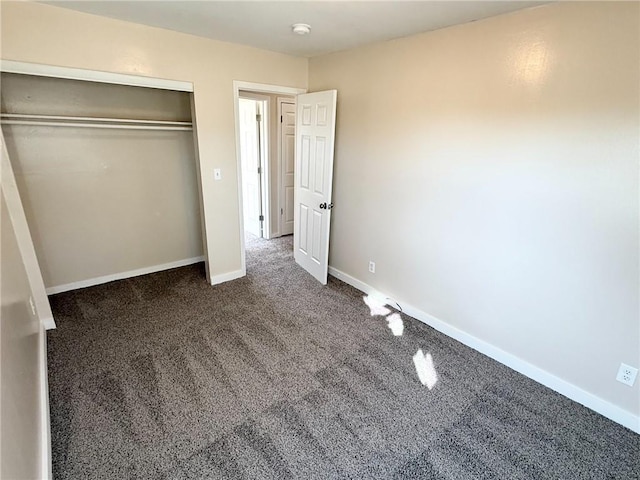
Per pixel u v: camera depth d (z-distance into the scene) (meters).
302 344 2.51
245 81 3.08
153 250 3.68
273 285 3.47
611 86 1.65
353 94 3.00
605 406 1.93
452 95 2.29
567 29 1.74
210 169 3.12
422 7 1.92
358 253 3.35
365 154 3.02
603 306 1.85
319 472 1.58
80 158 3.03
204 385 2.08
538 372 2.18
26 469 1.21
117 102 3.11
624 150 1.66
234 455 1.65
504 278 2.24
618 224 1.73
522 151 2.01
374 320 2.87
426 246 2.69
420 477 1.57
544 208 1.98
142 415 1.85
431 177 2.53
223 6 2.04
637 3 1.53
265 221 4.92
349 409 1.94
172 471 1.56
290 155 4.89
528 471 1.61
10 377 1.28
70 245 3.15
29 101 2.71
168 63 2.66
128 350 2.39
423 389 2.10
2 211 1.94
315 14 2.11
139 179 3.40
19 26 2.08
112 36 2.38
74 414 1.84
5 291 1.51
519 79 1.95
